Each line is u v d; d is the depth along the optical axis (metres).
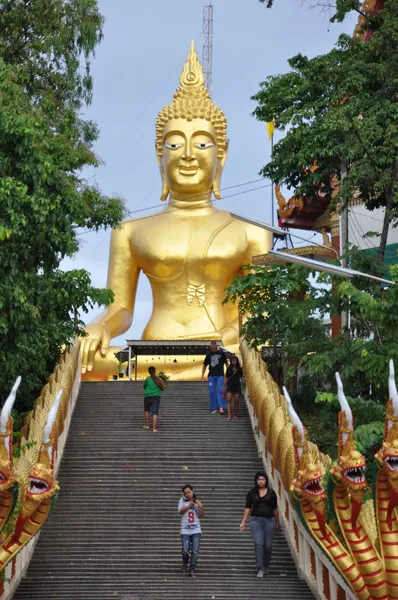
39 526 12.37
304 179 27.56
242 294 28.75
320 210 38.91
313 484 12.25
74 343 27.33
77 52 28.36
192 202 34.31
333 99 25.12
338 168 26.84
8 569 15.09
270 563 17.44
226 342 32.28
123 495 20.44
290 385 28.58
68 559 17.55
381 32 24.84
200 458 22.17
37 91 27.66
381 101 24.55
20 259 19.45
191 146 33.78
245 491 20.67
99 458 22.12
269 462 20.92
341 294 19.53
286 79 26.92
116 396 26.27
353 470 11.73
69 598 15.70
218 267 33.25
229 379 24.64
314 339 23.08
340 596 14.09
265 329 27.73
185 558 16.84
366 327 22.53
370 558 11.95
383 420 18.70
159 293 33.84
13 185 18.09
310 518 12.30
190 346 30.70
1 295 17.97
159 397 23.61
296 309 24.08
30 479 12.25
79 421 24.41
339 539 12.34
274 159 26.48
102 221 26.08
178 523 19.22
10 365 18.61
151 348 31.02
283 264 28.42
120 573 17.00
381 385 19.75
